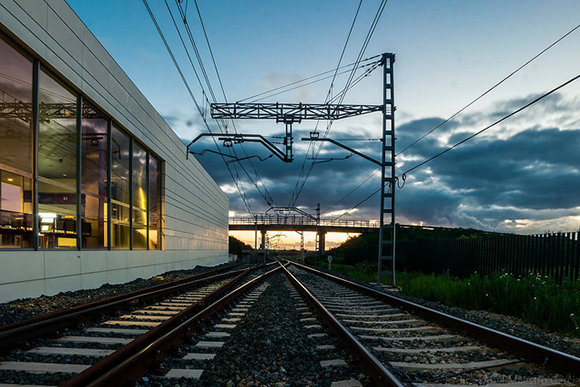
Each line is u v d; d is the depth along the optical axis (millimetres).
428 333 6477
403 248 26078
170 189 23250
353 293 12992
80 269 12438
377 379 3789
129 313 8133
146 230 19875
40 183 10805
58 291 11156
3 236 9391
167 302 10102
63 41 11523
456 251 18125
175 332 5168
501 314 9297
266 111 19969
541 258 12242
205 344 5488
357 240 81500
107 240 15016
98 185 14492
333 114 19875
